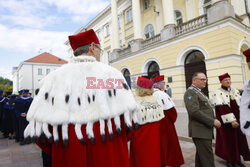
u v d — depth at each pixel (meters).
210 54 9.15
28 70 36.97
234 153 2.81
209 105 2.48
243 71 9.91
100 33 23.61
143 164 2.13
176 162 2.66
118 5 19.61
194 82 2.63
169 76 11.36
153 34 15.98
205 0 11.88
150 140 2.19
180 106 10.66
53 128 0.88
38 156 3.99
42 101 0.91
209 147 2.33
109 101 0.97
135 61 14.23
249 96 1.94
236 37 8.72
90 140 0.91
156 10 15.47
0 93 6.65
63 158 0.91
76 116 0.90
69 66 1.02
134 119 1.04
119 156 0.98
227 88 3.13
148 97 2.45
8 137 6.56
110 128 0.93
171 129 2.77
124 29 19.03
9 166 3.40
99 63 1.07
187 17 12.82
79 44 1.13
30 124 0.89
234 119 2.76
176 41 10.87
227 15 8.49
